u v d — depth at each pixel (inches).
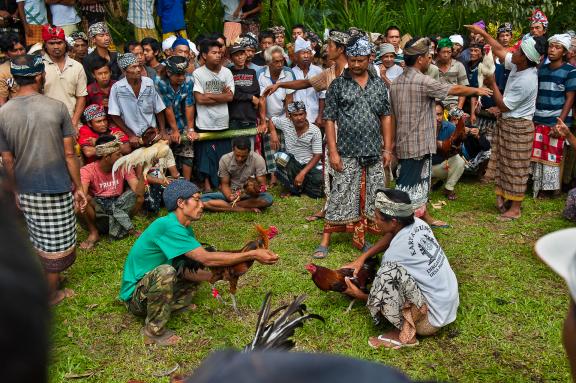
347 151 204.7
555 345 159.9
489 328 167.9
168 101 271.7
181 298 173.9
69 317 173.5
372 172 207.3
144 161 230.8
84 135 241.3
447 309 160.4
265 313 118.3
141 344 161.8
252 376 20.6
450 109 316.8
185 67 267.6
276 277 197.9
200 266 173.3
